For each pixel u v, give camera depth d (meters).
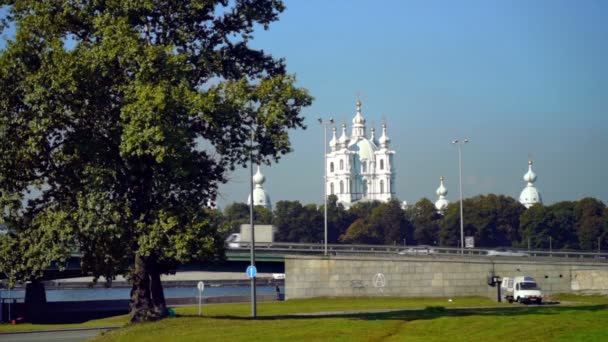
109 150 58.09
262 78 61.12
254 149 60.12
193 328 56.56
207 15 63.03
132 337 55.00
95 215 55.56
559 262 117.88
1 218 57.91
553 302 103.31
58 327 94.25
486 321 56.06
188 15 61.16
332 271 127.25
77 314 138.75
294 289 128.62
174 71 56.31
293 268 129.12
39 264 57.38
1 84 56.50
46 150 57.84
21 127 56.88
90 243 57.66
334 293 126.75
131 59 56.22
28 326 99.50
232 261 148.38
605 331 48.88
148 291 61.53
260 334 52.47
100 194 56.16
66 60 55.00
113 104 57.53
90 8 58.94
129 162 57.97
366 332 51.94
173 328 56.97
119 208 56.94
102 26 57.19
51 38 57.50
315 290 127.81
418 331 52.22
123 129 55.69
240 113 58.38
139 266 61.31
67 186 58.28
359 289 125.56
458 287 121.12
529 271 118.62
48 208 58.22
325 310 94.25
